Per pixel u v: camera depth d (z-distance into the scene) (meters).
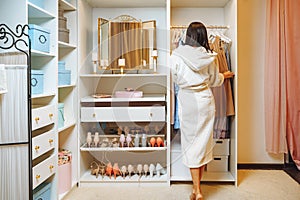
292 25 3.74
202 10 3.90
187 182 3.51
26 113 2.18
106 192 3.24
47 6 2.84
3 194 2.17
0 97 2.12
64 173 3.12
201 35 2.91
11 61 2.28
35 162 2.77
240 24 3.97
